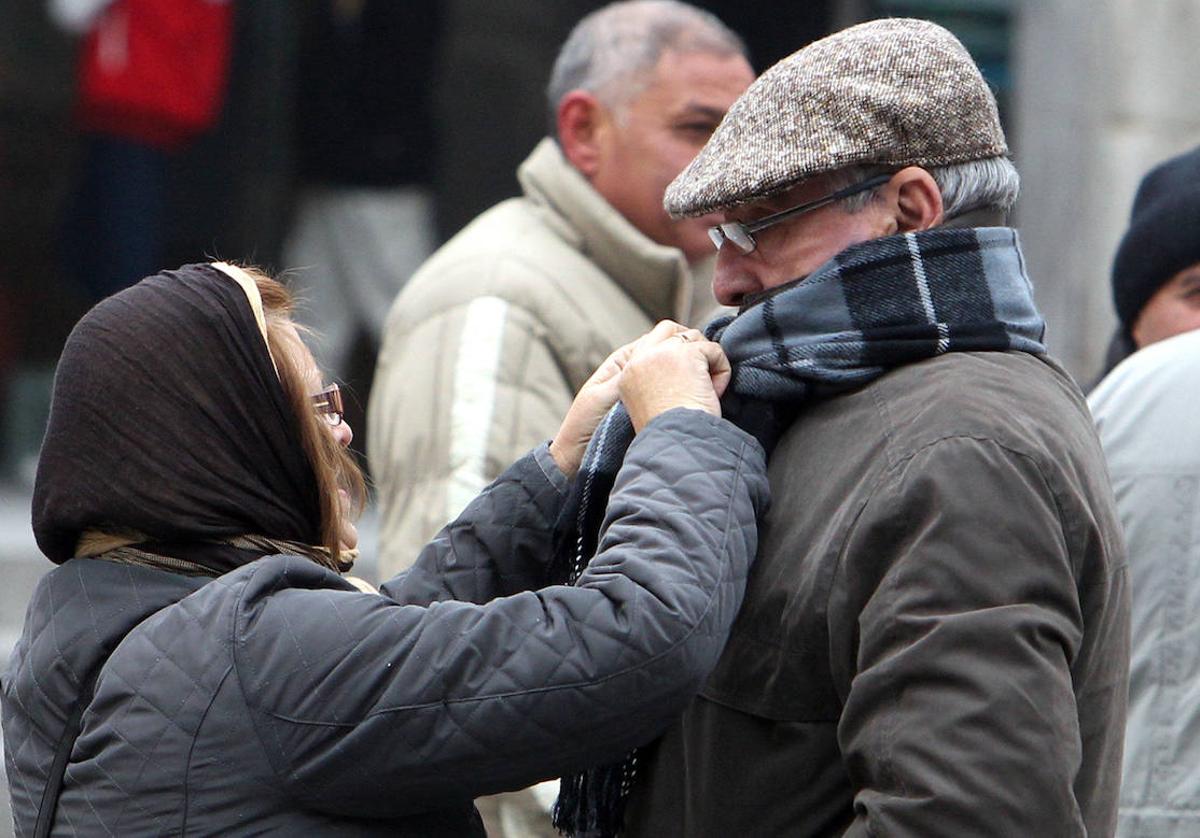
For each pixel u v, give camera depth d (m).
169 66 22.95
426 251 24.22
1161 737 9.16
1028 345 6.96
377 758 6.37
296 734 6.36
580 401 7.80
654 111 11.05
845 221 6.94
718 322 7.54
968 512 6.21
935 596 6.15
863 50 6.89
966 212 7.04
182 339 6.79
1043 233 19.64
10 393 25.56
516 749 6.39
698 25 11.29
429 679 6.36
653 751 7.30
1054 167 19.55
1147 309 11.07
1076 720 6.12
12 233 26.09
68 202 24.12
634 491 6.67
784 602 6.61
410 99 23.81
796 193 6.94
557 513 7.72
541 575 7.77
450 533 7.83
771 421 7.02
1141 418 9.44
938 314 6.81
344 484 7.50
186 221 24.69
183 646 6.46
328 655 6.40
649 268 10.92
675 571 6.42
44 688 6.65
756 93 7.04
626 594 6.39
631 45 11.12
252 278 7.13
